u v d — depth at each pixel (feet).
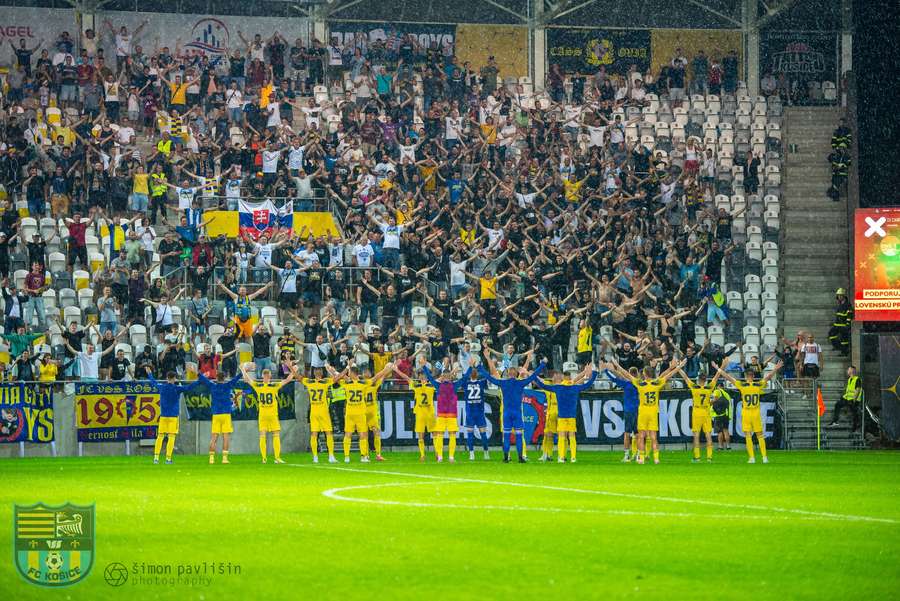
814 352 161.17
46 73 188.96
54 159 173.58
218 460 126.00
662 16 221.87
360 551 56.24
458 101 201.67
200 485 91.56
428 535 61.67
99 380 143.95
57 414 134.92
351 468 112.47
